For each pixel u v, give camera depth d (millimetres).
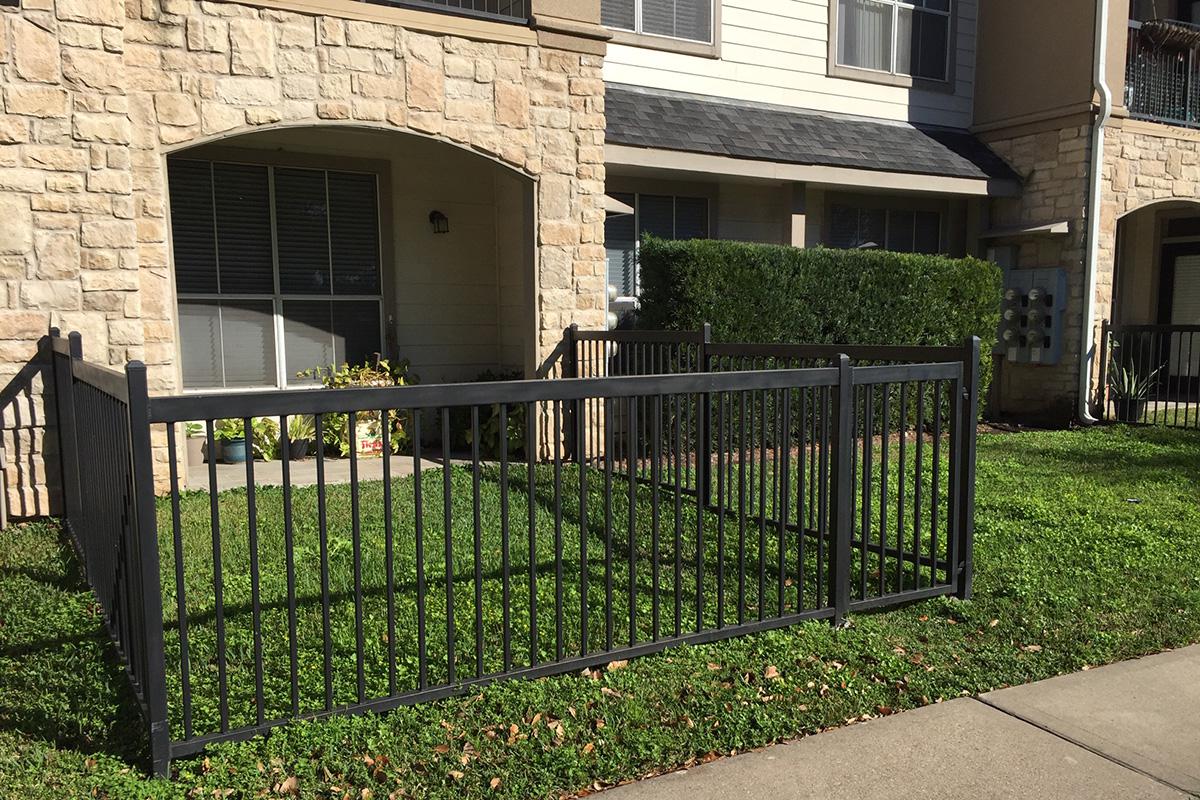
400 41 6848
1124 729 3045
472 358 9531
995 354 11430
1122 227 13906
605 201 8031
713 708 3076
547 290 7754
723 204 10219
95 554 3920
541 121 7559
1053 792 2650
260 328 8438
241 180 8227
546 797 2574
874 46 11055
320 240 8664
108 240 5828
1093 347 10766
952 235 11703
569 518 5609
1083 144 10438
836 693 3242
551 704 3045
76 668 3311
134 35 5953
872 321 9164
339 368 8852
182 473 6395
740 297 8211
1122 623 4004
